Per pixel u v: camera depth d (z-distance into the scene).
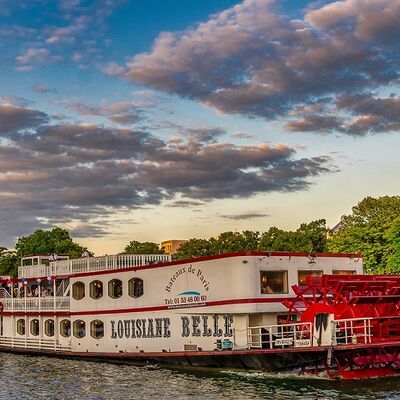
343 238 63.91
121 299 34.72
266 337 29.73
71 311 37.47
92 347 36.12
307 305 28.78
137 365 33.12
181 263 31.69
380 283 30.03
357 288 29.77
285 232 68.00
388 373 28.58
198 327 31.03
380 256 61.75
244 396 24.42
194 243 75.94
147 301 33.31
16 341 41.69
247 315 29.38
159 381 28.14
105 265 38.12
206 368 30.28
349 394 24.50
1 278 47.47
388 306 30.62
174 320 32.00
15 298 42.22
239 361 28.89
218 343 29.95
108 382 28.53
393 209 67.94
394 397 23.95
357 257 33.41
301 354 27.34
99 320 35.84
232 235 74.25
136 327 33.78
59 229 79.69
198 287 30.78
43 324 40.03
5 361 37.19
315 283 28.89
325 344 27.42
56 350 38.50
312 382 26.78
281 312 29.91
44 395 26.34
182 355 30.58
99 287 36.06
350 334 28.98
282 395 24.42
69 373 31.55
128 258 37.91
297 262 30.86
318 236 66.94
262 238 69.94
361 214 68.81
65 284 40.22
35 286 43.56
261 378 27.69
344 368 27.58
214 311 29.95
